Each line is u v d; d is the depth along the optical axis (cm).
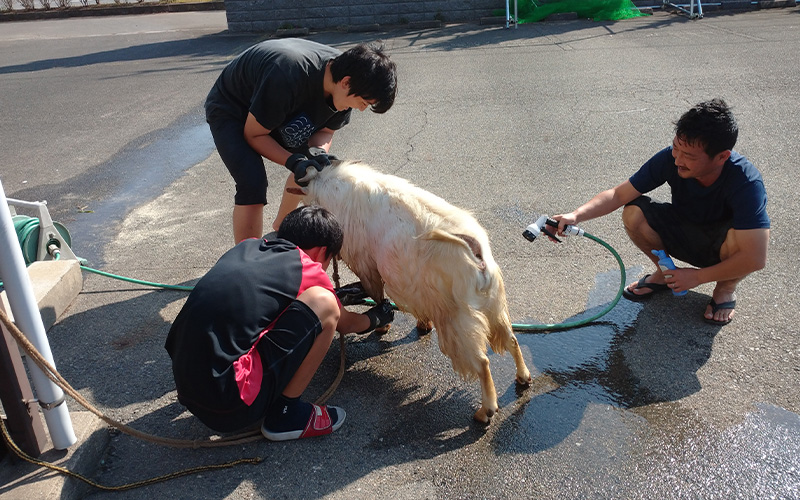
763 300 355
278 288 255
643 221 351
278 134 354
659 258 338
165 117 820
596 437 269
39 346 239
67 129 793
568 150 605
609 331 343
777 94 721
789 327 331
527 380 301
